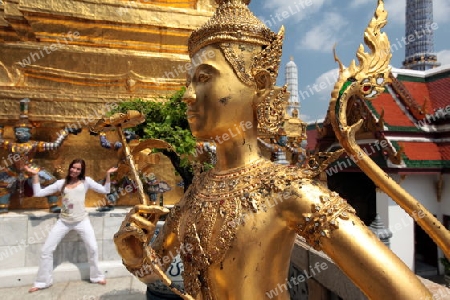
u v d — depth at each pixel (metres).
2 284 5.66
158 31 7.98
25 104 6.36
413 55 21.33
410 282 1.45
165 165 7.31
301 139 8.54
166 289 4.20
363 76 1.79
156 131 4.12
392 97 10.88
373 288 1.48
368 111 10.05
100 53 7.51
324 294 3.92
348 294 3.39
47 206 6.95
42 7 7.24
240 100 1.93
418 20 21.23
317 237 1.64
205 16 8.23
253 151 2.06
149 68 7.79
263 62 1.96
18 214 6.24
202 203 2.01
